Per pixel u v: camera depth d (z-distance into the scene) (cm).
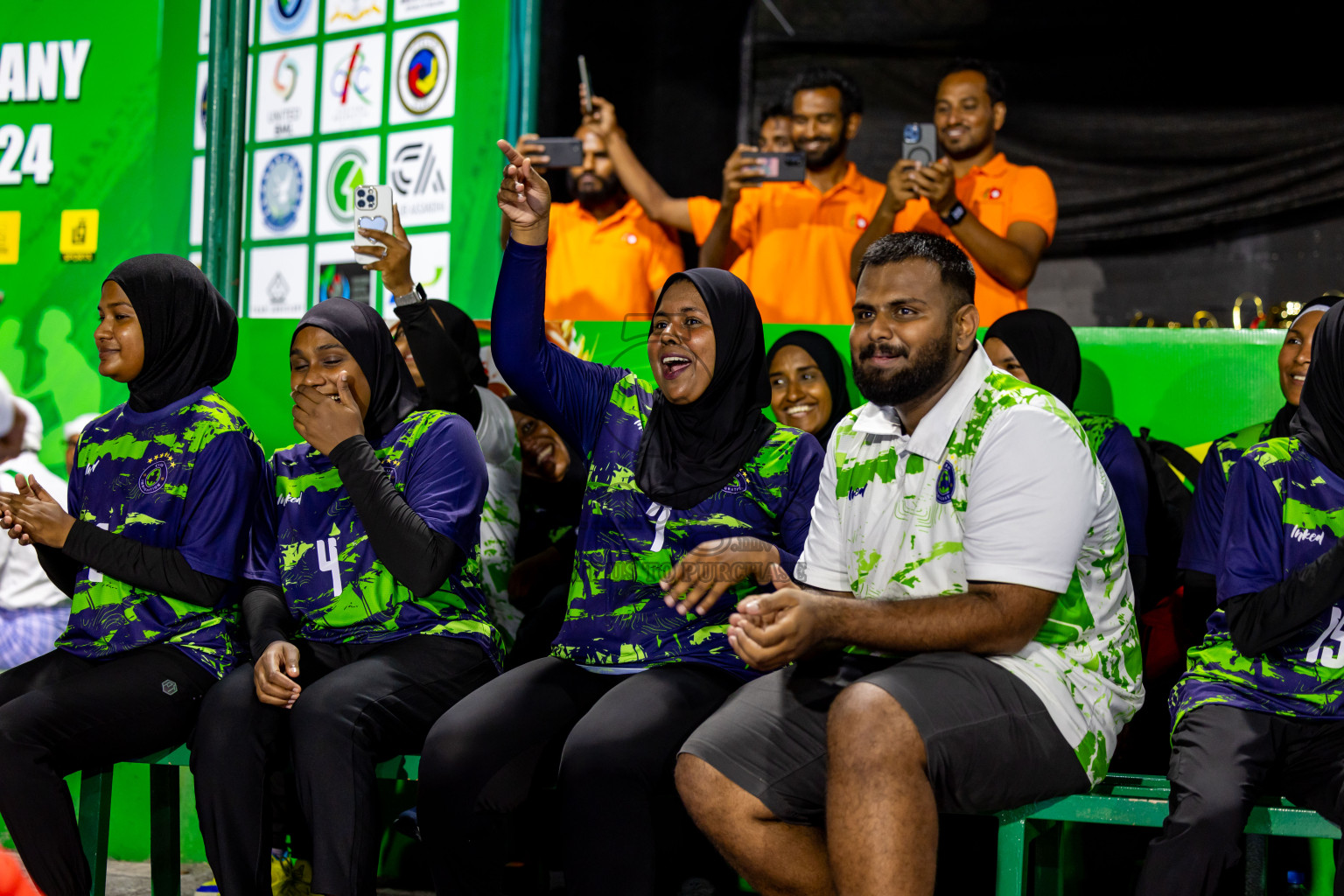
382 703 207
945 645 175
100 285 416
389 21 400
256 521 238
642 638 210
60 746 208
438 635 222
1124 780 204
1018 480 179
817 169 417
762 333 222
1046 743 176
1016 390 189
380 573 224
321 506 230
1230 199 592
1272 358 266
